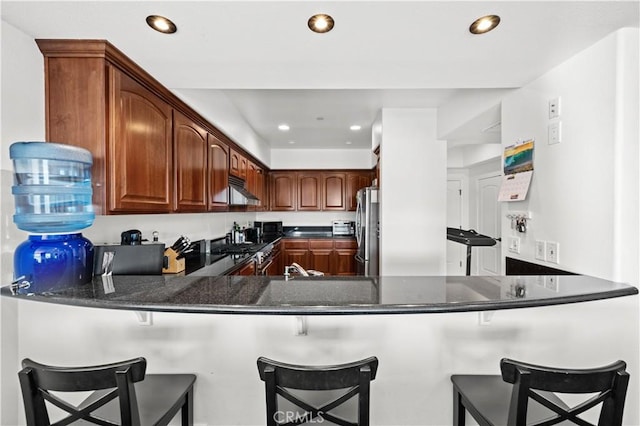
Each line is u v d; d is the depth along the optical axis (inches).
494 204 185.0
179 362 54.4
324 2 45.1
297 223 228.5
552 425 38.3
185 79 71.0
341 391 49.2
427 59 61.9
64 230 50.7
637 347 56.2
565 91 62.1
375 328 54.4
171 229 102.9
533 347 55.7
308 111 131.5
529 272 71.6
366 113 133.5
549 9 46.2
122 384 36.2
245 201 140.6
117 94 60.0
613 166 52.8
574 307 56.1
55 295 44.8
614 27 51.0
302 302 41.9
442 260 126.1
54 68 57.1
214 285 50.8
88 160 53.4
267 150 199.9
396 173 125.6
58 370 36.0
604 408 37.0
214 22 49.9
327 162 215.5
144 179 68.6
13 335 53.8
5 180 50.6
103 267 60.1
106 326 54.6
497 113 91.5
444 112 118.3
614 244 52.7
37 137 55.6
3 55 49.9
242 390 54.4
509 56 60.6
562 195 62.5
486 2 44.9
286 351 54.3
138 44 56.5
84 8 46.4
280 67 65.6
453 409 54.3
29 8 46.3
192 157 92.4
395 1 44.8
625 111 51.9
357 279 55.6
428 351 54.6
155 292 46.6
